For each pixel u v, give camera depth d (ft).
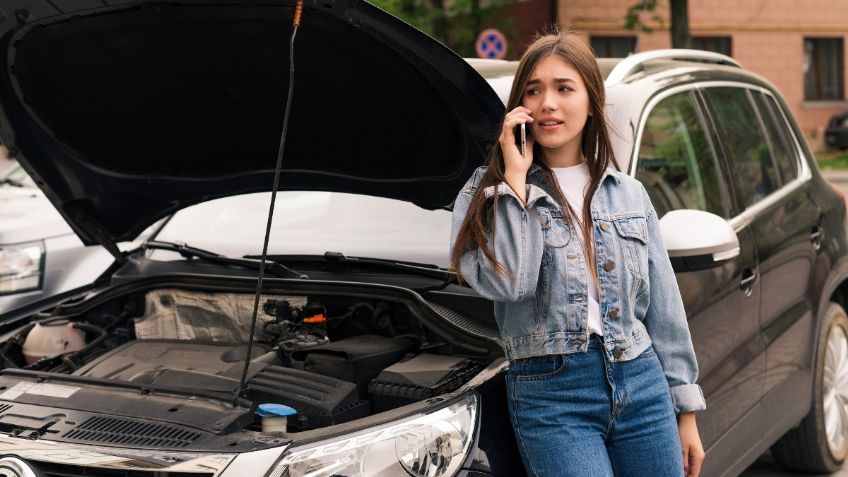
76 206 12.20
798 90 83.41
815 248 15.19
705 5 80.79
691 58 14.53
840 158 78.38
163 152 11.98
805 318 14.84
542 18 74.84
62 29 10.15
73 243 20.21
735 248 10.78
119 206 12.43
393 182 11.71
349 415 9.34
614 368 8.45
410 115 10.53
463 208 8.69
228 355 10.43
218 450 8.13
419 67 9.56
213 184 12.45
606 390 8.46
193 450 8.20
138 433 8.55
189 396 9.18
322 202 12.80
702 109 13.65
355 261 11.62
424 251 11.69
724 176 13.56
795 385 14.64
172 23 10.03
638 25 66.33
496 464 8.73
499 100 9.66
